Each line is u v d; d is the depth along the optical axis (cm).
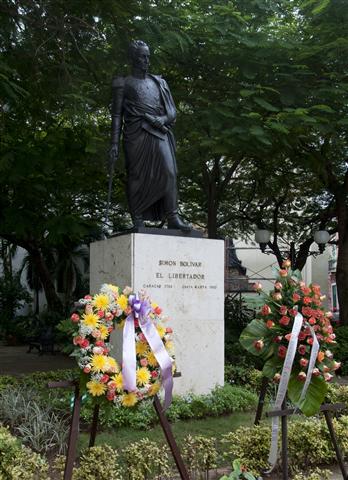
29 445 555
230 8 1045
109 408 418
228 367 892
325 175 1378
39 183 1166
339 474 525
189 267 744
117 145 766
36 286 2712
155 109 766
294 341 448
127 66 1070
